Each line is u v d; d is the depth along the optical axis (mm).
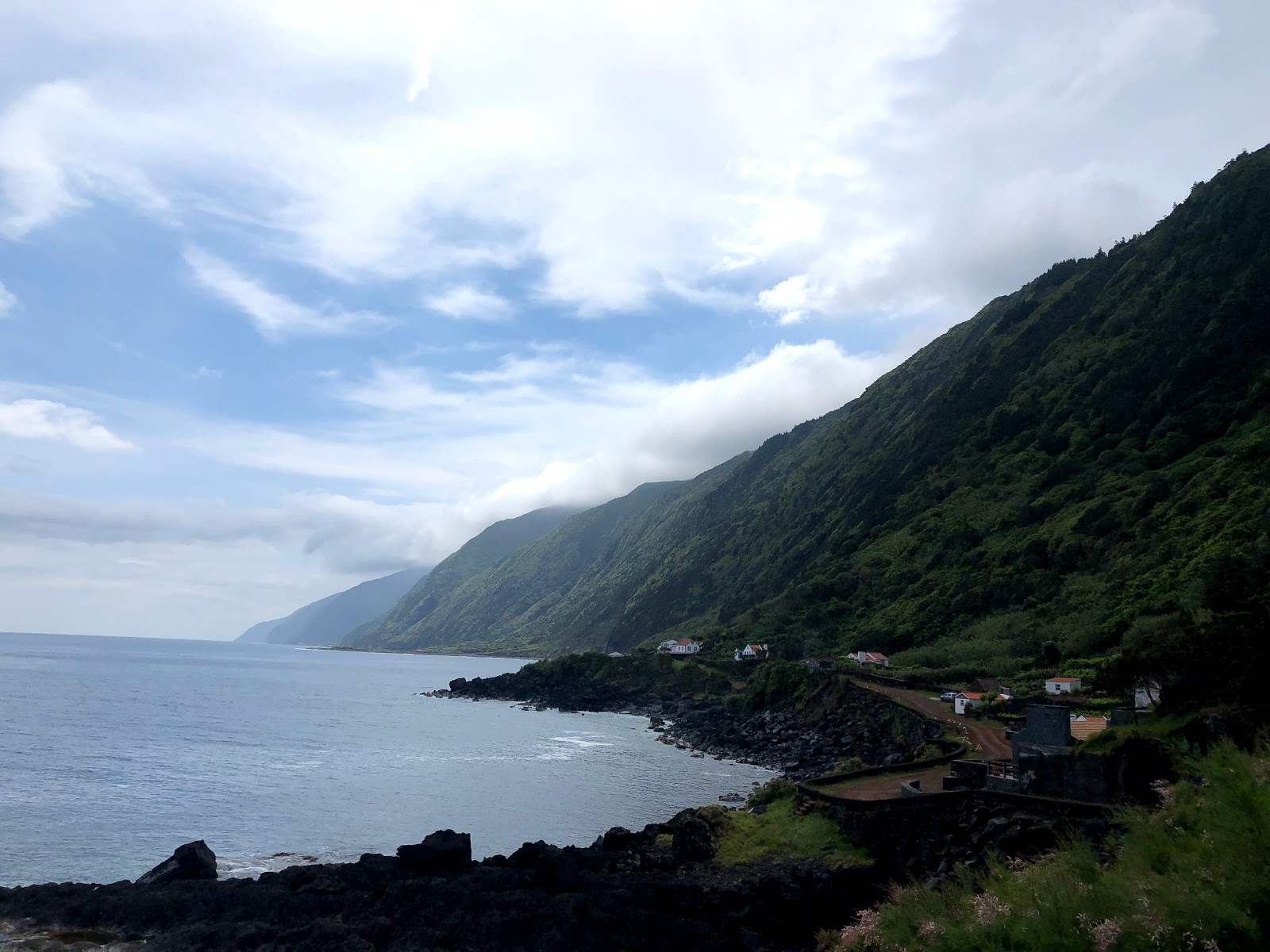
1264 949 9906
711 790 69250
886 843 38375
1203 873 11234
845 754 82562
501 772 76312
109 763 72938
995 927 13031
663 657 160375
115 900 32531
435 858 36188
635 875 36438
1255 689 35250
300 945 30047
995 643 103125
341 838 50125
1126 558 102000
